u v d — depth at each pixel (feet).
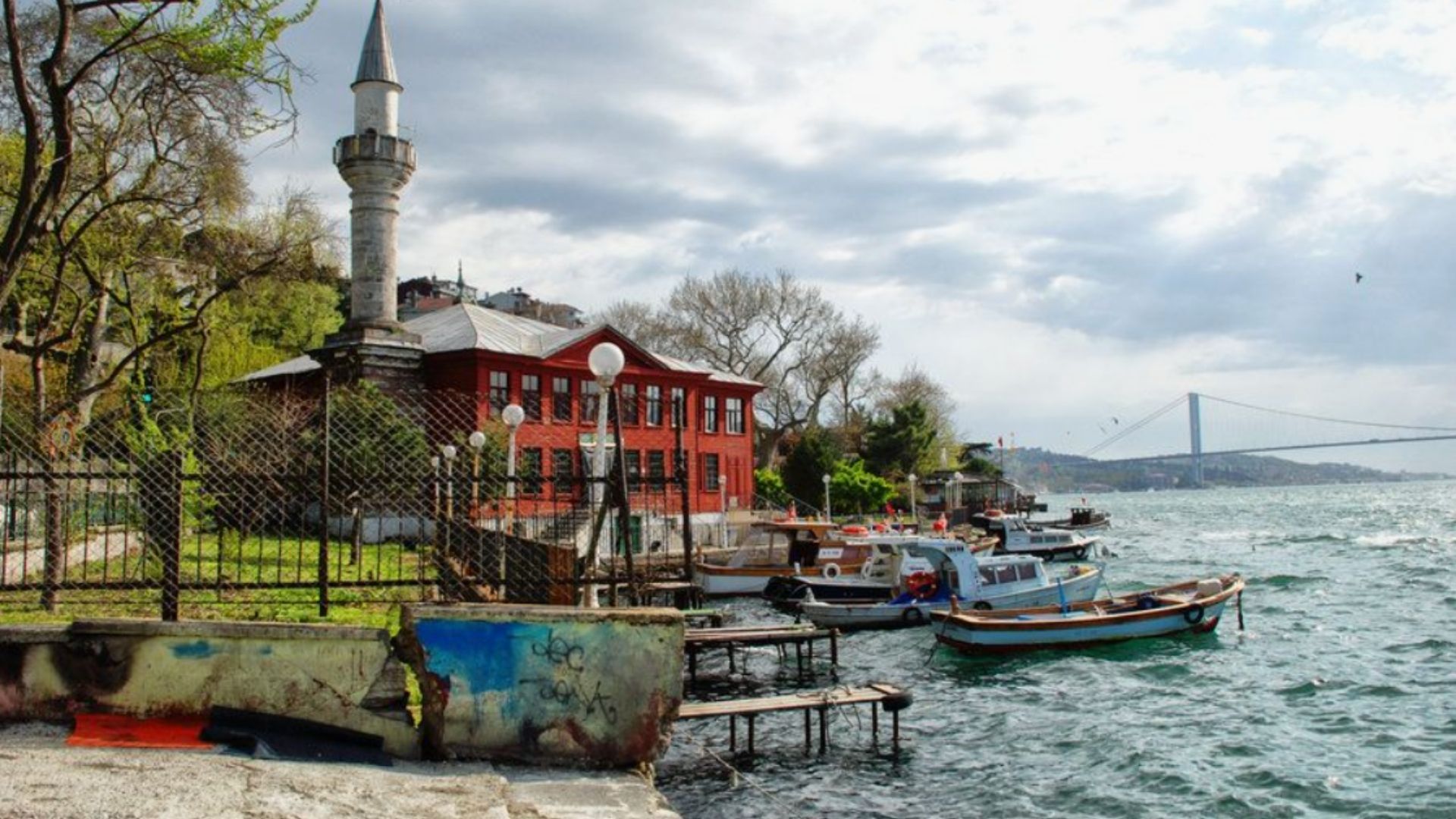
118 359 141.90
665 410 176.86
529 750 28.71
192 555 65.46
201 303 121.19
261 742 27.84
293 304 187.62
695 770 53.31
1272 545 211.00
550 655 29.01
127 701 28.19
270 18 56.95
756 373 271.49
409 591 55.98
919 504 275.18
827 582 112.88
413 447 69.92
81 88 77.66
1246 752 55.16
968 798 48.75
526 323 186.70
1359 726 59.98
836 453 271.69
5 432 50.11
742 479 198.70
